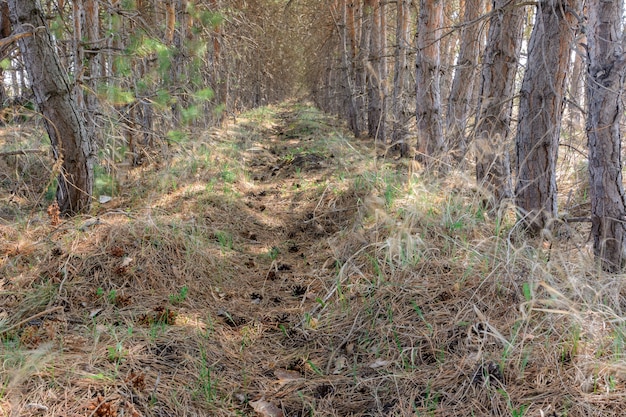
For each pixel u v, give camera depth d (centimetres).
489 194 450
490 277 318
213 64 1168
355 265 394
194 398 254
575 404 215
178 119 827
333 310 348
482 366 248
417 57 701
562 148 671
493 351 261
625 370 223
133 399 237
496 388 236
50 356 252
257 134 1271
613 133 310
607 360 234
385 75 1158
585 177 564
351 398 257
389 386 259
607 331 254
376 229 430
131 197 569
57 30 538
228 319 348
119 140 681
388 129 1171
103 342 287
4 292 323
